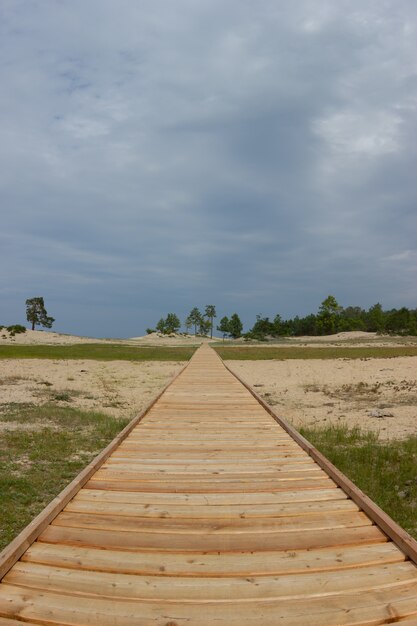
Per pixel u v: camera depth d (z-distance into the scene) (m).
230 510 4.27
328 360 27.70
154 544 3.62
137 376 20.20
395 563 3.39
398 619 2.80
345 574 3.24
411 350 35.53
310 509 4.30
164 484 4.92
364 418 10.69
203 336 102.19
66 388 15.78
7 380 17.16
